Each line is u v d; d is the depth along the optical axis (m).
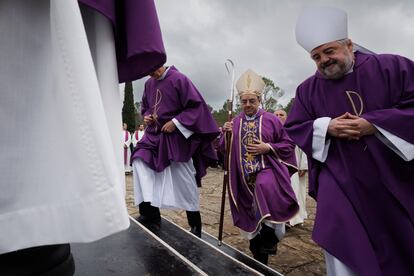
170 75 3.77
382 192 1.85
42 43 0.79
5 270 0.88
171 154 3.61
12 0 0.76
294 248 3.96
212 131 3.75
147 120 3.78
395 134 1.79
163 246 1.90
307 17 2.06
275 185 3.17
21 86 0.77
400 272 1.81
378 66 1.97
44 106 0.79
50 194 0.77
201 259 2.26
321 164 2.09
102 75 0.92
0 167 0.74
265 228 3.14
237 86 3.65
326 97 2.09
